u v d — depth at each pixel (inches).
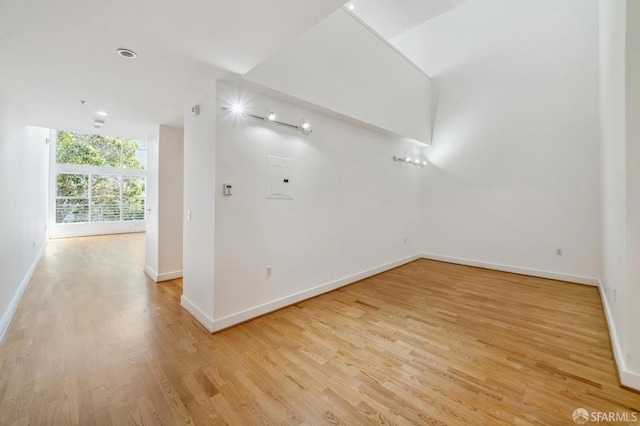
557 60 171.9
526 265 184.9
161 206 160.7
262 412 64.1
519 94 186.1
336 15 135.1
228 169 104.3
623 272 79.1
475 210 206.7
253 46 78.7
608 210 118.1
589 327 107.6
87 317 114.2
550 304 131.7
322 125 140.6
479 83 203.0
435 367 81.9
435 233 228.5
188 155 121.7
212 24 68.4
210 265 103.3
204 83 103.4
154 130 166.1
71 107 129.7
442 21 218.8
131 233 385.4
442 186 223.5
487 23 198.4
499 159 195.3
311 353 88.8
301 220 132.6
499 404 66.8
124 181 394.9
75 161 366.3
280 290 124.6
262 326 107.3
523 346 93.7
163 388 71.7
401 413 64.0
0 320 100.9
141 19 66.2
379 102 164.9
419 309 125.3
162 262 162.4
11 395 68.3
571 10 166.4
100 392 69.9
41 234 246.7
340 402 67.5
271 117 115.0
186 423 60.7
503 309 125.6
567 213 169.9
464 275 182.5
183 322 110.0
